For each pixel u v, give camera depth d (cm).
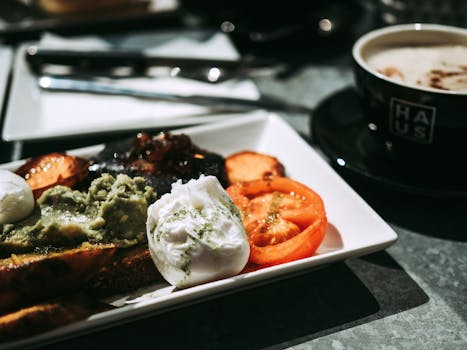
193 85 62
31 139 50
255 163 46
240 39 69
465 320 36
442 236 43
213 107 57
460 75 46
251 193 43
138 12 76
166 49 69
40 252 36
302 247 38
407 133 44
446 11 65
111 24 74
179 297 34
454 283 39
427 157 45
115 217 38
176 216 36
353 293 38
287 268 35
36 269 34
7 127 52
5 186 37
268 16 69
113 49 67
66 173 42
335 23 69
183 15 80
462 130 43
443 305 37
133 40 71
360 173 45
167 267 36
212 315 37
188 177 43
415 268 40
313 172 45
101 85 60
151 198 39
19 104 56
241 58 67
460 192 42
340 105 54
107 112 57
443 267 40
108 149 45
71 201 38
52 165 43
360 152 48
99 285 37
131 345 35
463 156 44
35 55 63
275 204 41
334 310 37
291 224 40
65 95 59
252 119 50
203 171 44
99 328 34
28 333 32
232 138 50
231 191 42
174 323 37
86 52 63
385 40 50
